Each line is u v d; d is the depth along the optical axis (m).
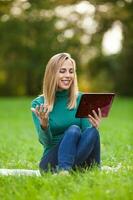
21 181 6.64
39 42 44.09
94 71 45.97
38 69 45.41
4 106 28.47
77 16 42.97
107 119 22.05
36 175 7.12
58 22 44.00
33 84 47.31
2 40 43.66
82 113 7.13
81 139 7.10
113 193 5.76
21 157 10.59
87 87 47.38
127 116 24.17
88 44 44.03
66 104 7.42
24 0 40.59
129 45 40.69
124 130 16.56
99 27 41.69
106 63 44.53
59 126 7.35
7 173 7.57
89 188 6.03
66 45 44.62
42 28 43.53
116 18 39.25
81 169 7.10
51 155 7.27
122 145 12.51
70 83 7.41
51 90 7.36
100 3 38.78
